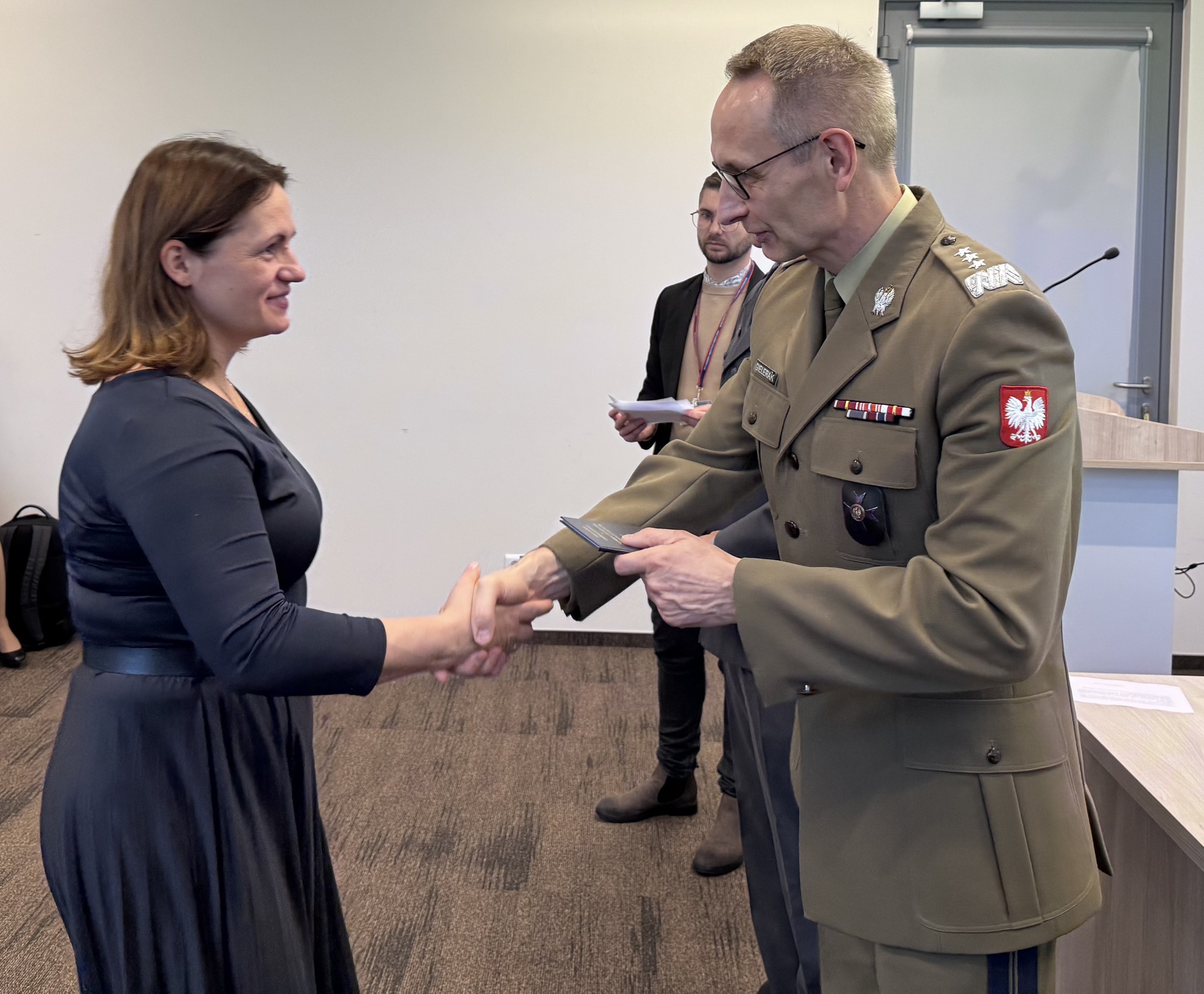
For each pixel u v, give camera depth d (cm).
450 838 254
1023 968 109
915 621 100
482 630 129
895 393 108
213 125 385
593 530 127
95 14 379
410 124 384
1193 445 250
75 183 388
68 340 394
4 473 403
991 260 107
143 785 117
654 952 210
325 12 378
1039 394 100
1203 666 395
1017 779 108
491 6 377
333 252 391
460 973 203
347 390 398
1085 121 391
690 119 380
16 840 247
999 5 386
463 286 392
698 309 279
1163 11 384
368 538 406
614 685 361
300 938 130
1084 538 260
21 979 197
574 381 395
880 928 111
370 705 340
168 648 119
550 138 383
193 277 120
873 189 110
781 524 124
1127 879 153
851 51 109
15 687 348
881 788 112
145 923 118
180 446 111
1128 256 396
